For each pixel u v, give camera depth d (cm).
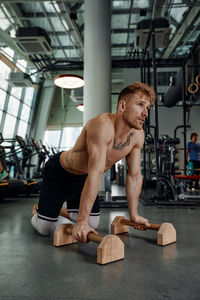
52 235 173
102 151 123
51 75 1248
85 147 136
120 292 83
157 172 396
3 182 405
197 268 106
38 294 81
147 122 461
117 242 117
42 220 162
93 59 592
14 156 579
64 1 697
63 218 249
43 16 854
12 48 909
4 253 128
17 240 157
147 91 124
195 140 566
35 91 1258
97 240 115
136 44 730
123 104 126
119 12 817
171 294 81
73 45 959
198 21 841
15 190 438
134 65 1062
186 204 344
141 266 108
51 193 160
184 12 787
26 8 821
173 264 111
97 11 596
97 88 586
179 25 850
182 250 133
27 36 728
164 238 143
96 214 180
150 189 707
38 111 1282
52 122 1395
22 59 1082
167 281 92
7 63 1006
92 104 586
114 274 99
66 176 158
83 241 122
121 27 911
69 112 1407
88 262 114
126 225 178
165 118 1011
